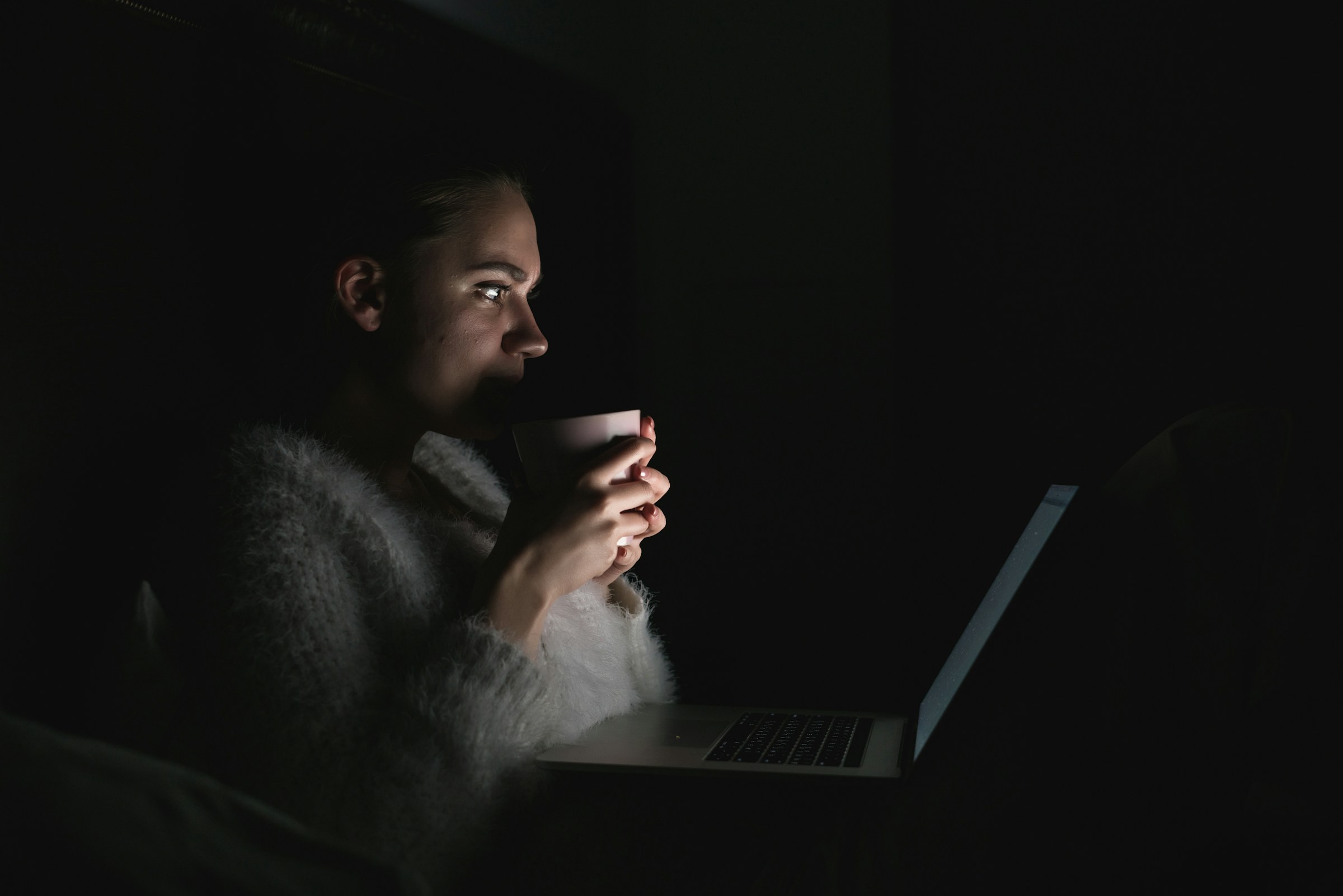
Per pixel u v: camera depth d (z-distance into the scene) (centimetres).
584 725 90
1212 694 60
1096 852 63
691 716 100
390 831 66
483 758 72
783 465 196
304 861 31
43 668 77
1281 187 180
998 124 195
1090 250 191
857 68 194
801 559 194
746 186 199
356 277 91
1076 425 192
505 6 162
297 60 110
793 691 145
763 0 198
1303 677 58
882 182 192
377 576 81
